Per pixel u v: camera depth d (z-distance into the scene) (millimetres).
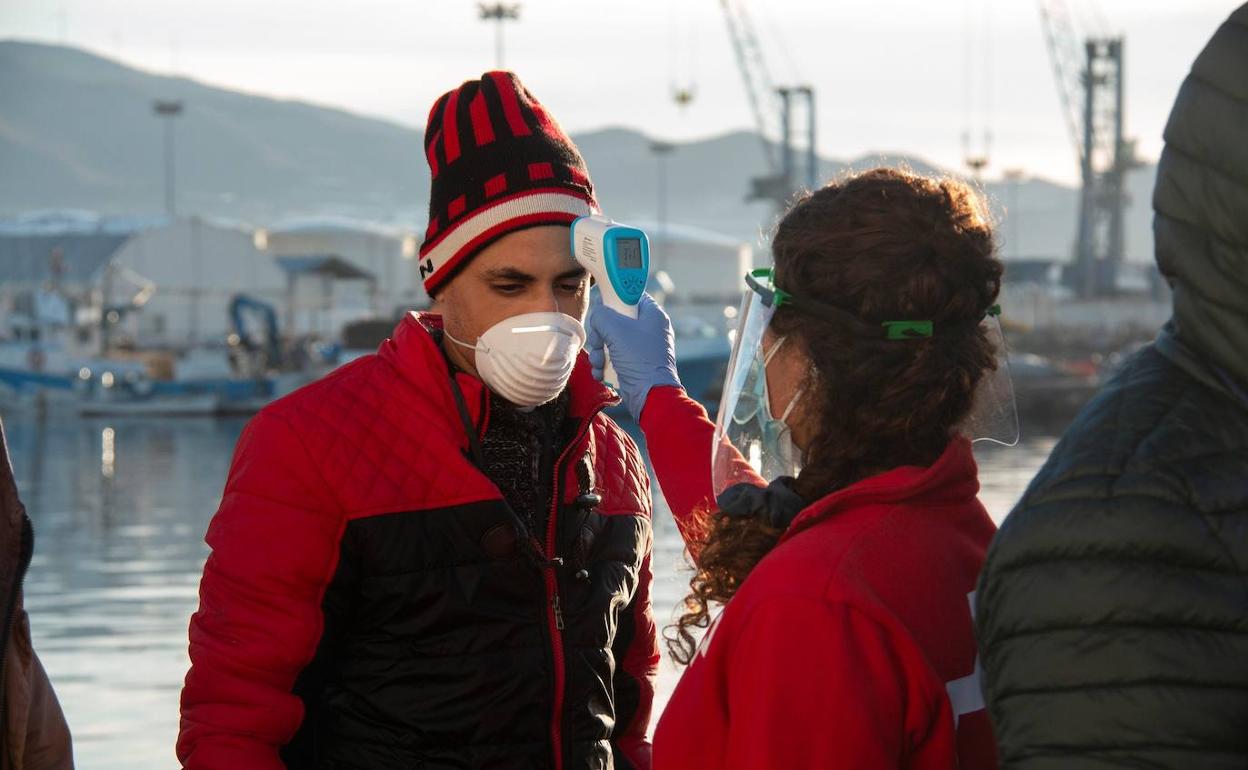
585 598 2359
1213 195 1352
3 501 2270
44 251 64438
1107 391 1453
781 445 1854
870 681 1573
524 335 2207
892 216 1699
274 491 2223
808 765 1562
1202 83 1363
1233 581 1324
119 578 15367
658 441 2281
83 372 50000
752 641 1613
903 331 1692
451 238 2301
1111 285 77938
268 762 2197
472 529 2254
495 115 2301
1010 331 61594
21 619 2293
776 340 1789
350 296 82125
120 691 9555
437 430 2266
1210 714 1311
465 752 2252
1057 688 1361
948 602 1671
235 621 2211
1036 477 1444
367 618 2268
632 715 2551
